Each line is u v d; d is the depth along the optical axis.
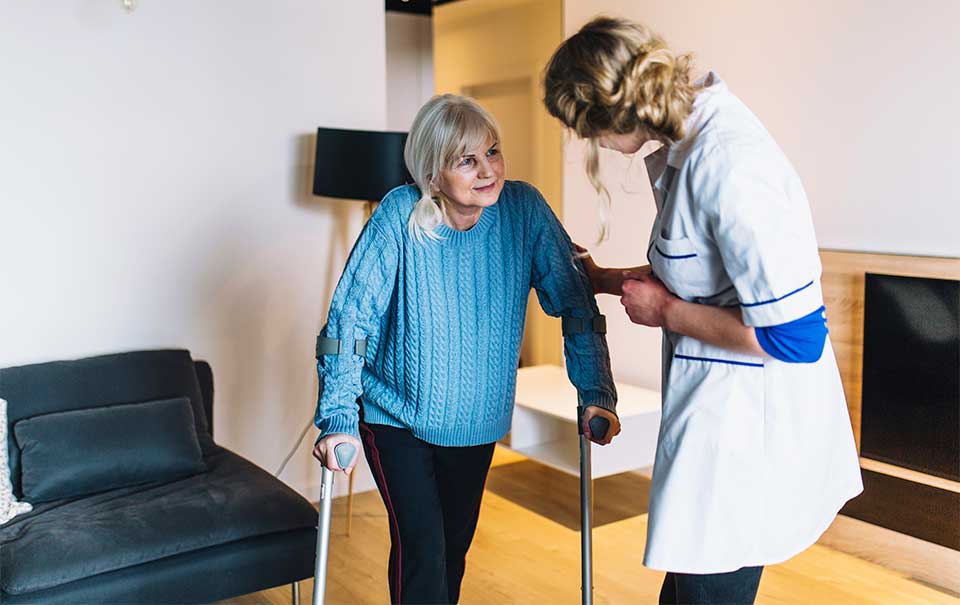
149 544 2.51
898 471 3.06
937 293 2.90
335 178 3.48
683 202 1.68
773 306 1.59
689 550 1.74
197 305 3.54
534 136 5.17
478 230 2.08
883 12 3.01
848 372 3.19
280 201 3.67
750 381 1.72
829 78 3.19
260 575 2.64
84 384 3.11
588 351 2.16
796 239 1.60
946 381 2.90
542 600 2.91
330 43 3.71
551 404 3.69
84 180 3.27
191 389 3.29
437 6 5.90
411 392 2.08
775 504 1.75
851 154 3.15
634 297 1.82
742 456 1.73
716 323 1.69
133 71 3.32
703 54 3.64
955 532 2.92
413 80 6.03
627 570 3.12
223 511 2.67
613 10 4.01
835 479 1.83
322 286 3.81
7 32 3.10
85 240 3.30
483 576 3.09
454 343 2.07
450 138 1.92
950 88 2.86
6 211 3.15
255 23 3.54
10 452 2.89
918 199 2.98
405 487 2.11
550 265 2.16
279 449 3.79
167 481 2.96
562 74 1.67
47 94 3.18
